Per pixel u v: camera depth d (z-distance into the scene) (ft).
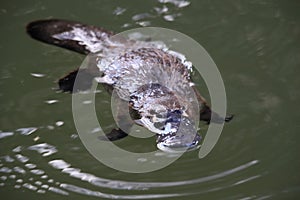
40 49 85.61
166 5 92.94
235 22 90.53
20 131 73.92
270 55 84.74
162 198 63.98
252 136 72.13
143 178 66.69
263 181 66.08
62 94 78.43
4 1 95.55
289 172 67.21
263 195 64.18
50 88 79.66
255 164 68.23
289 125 73.82
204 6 93.09
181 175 66.85
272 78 81.10
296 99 77.82
